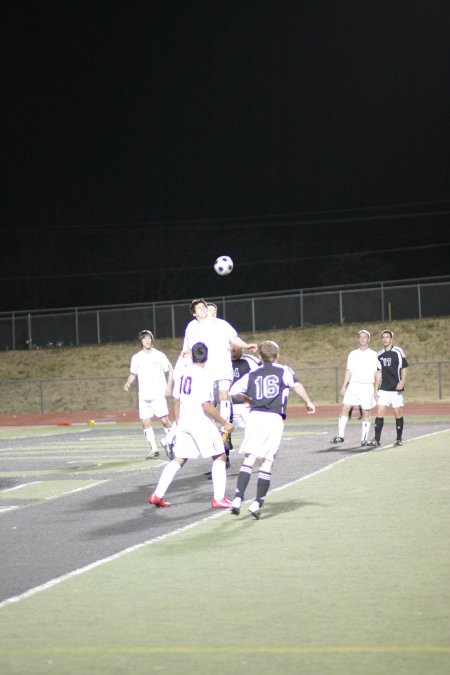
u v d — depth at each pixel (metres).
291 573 14.88
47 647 11.40
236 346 27.55
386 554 16.08
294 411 67.00
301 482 25.34
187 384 21.20
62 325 100.62
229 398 27.67
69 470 31.36
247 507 21.56
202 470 29.52
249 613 12.61
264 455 20.06
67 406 86.25
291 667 10.34
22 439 49.09
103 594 13.92
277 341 93.06
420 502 21.42
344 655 10.69
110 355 95.88
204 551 16.80
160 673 10.29
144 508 22.12
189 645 11.28
